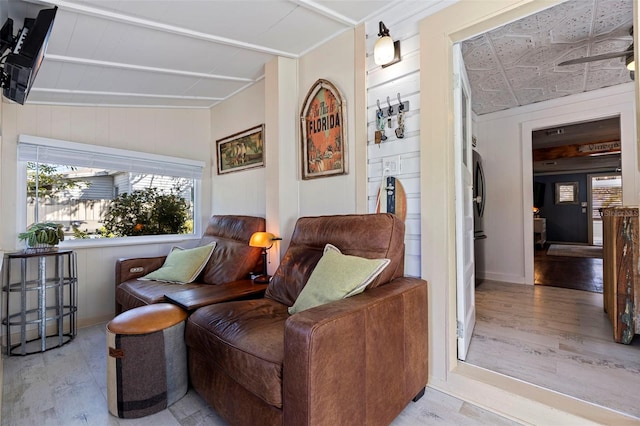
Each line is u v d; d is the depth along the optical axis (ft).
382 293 5.03
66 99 9.21
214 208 12.59
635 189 11.02
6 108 8.60
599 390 5.55
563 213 31.01
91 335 9.02
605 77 10.64
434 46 6.19
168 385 5.65
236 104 11.36
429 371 6.18
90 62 7.52
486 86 11.35
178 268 8.91
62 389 6.23
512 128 13.96
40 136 9.15
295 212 9.05
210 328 5.33
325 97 8.21
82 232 10.12
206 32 7.10
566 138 17.76
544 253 23.49
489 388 5.51
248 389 4.36
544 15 7.02
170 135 11.78
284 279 6.79
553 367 6.39
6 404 5.74
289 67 8.90
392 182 6.95
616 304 7.61
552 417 4.93
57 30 6.23
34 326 8.86
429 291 6.20
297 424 3.75
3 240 8.54
